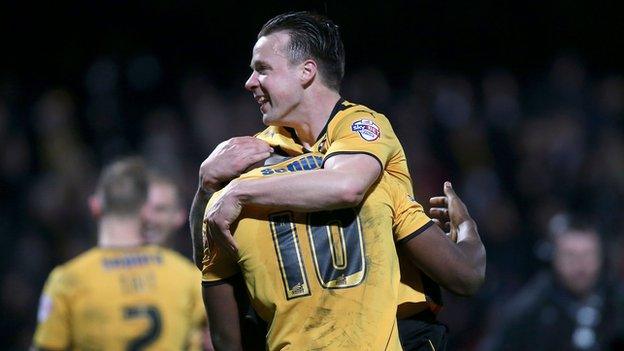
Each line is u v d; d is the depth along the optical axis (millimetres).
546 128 19219
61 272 7605
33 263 15344
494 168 18766
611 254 12445
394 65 22812
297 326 4387
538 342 9469
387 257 4473
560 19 23469
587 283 9438
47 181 16594
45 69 21594
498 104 20297
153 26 22641
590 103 20109
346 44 22609
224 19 22688
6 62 21516
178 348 7719
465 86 20859
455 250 4773
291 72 4762
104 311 7516
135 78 20891
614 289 9570
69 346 7594
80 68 21656
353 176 4371
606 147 18781
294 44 4770
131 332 7551
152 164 16641
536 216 16797
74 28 22156
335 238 4426
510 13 23391
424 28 23094
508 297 14602
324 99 4816
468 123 19562
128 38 22438
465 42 23250
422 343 4840
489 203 17172
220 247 4578
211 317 4762
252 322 4723
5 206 16469
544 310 9523
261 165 4812
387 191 4625
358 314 4371
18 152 17438
